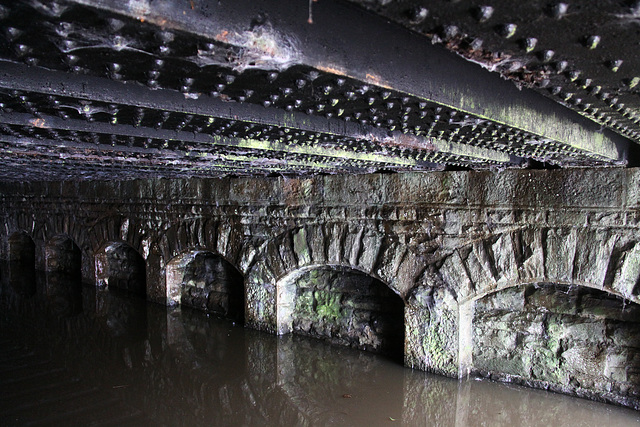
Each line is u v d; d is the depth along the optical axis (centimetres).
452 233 552
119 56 149
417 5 122
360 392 541
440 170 555
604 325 508
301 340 704
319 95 198
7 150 358
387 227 599
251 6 141
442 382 552
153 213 908
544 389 539
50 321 834
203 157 414
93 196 1058
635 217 449
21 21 124
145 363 643
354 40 167
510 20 128
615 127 268
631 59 152
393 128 277
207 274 880
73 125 268
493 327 570
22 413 500
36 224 1268
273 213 708
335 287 694
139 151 369
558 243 488
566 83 178
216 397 543
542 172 494
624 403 493
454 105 207
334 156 397
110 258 1100
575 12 122
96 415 499
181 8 128
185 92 184
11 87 180
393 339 637
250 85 185
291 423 481
